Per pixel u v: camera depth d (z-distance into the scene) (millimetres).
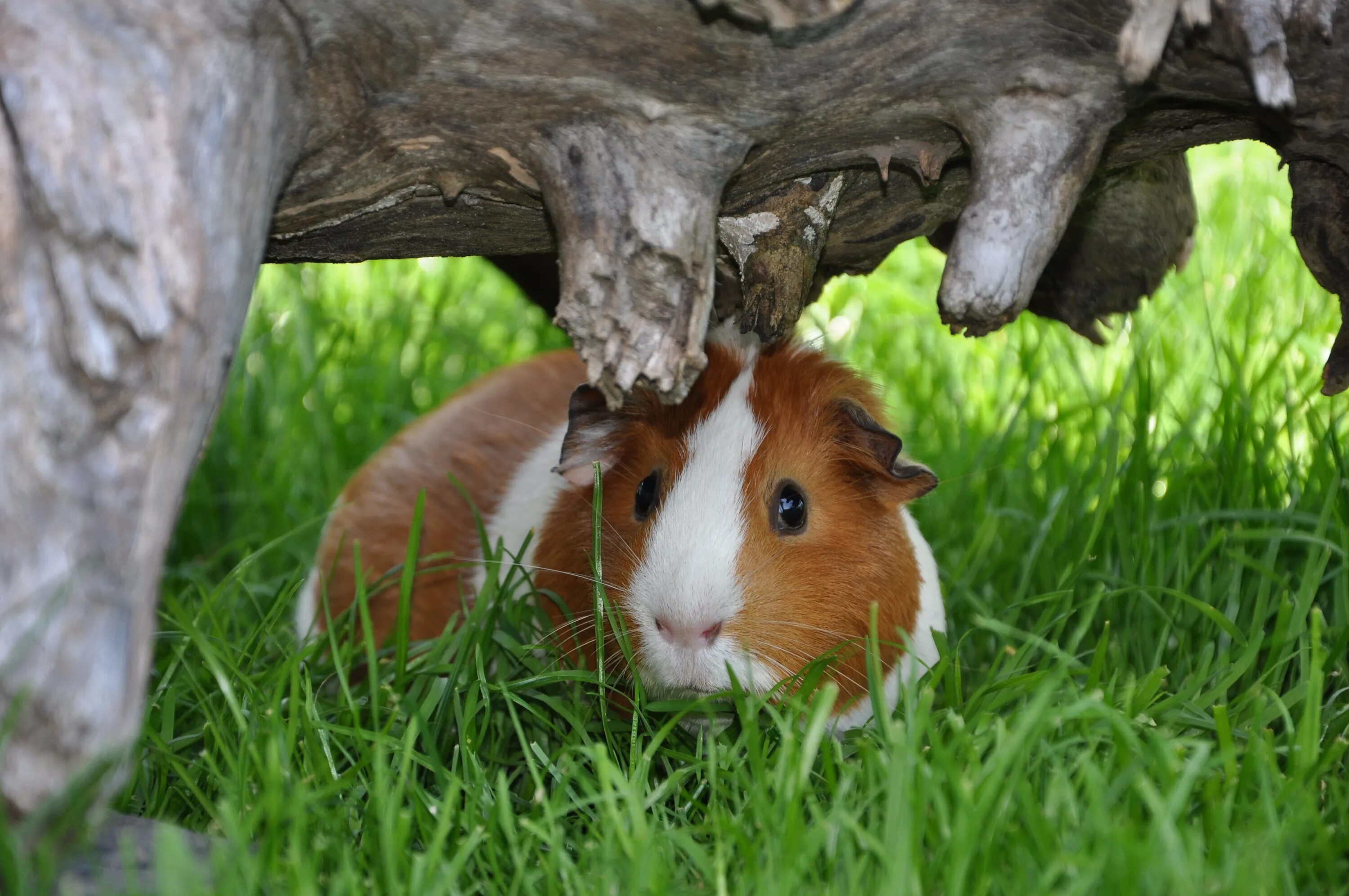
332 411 5801
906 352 6453
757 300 2975
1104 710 2668
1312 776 2762
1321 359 5078
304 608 4434
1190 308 6023
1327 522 3615
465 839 2742
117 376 2072
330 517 4410
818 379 3346
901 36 2566
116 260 2068
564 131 2607
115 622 2068
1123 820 2596
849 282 6859
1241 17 2459
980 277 2633
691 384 2666
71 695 2037
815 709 2795
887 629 3326
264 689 3342
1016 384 5527
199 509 5273
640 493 3254
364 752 2984
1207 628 3748
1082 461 4895
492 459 4145
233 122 2193
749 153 2750
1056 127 2643
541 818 2773
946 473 5074
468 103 2580
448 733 3389
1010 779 2584
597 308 2582
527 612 3578
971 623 4125
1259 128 2996
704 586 2990
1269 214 6820
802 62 2570
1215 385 5129
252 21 2260
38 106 2057
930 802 2594
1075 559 4230
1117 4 2508
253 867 2248
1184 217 3779
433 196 2885
